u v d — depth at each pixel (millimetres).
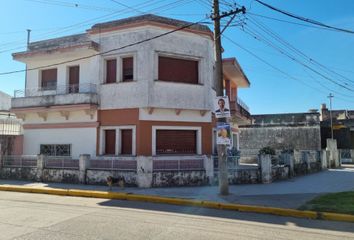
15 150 19953
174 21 18062
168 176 15008
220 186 12719
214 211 10422
